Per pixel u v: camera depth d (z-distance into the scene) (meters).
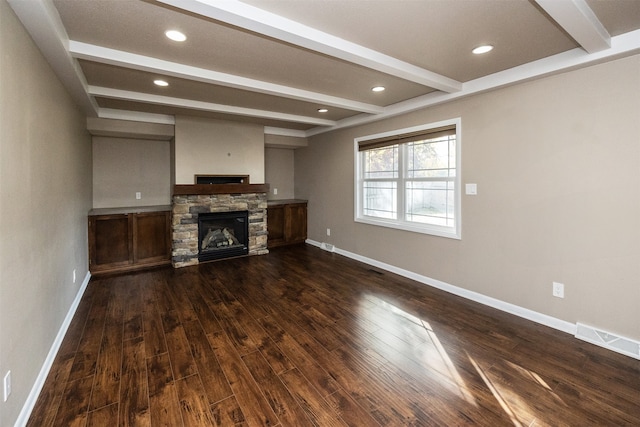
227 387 2.01
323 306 3.31
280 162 6.76
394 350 2.45
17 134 1.72
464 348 2.47
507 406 1.84
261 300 3.48
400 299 3.50
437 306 3.30
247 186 5.25
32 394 1.84
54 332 2.41
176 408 1.82
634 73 2.28
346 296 3.60
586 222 2.57
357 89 3.53
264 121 5.14
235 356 2.37
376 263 4.81
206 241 5.21
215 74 2.98
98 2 1.83
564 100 2.65
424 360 2.31
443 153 3.79
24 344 1.76
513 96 2.99
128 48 2.46
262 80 3.23
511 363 2.27
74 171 3.38
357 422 1.72
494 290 3.26
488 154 3.23
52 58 2.28
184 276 4.33
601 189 2.47
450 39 2.31
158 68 2.68
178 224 4.77
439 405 1.85
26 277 1.82
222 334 2.71
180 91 3.56
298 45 2.23
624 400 1.88
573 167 2.62
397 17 2.00
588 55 2.39
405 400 1.90
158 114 4.64
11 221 1.62
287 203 6.28
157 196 5.34
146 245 4.75
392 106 4.17
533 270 2.93
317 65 2.84
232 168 5.20
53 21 1.85
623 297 2.39
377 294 3.66
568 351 2.42
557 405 1.84
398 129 4.27
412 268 4.20
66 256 2.88
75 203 3.41
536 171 2.86
